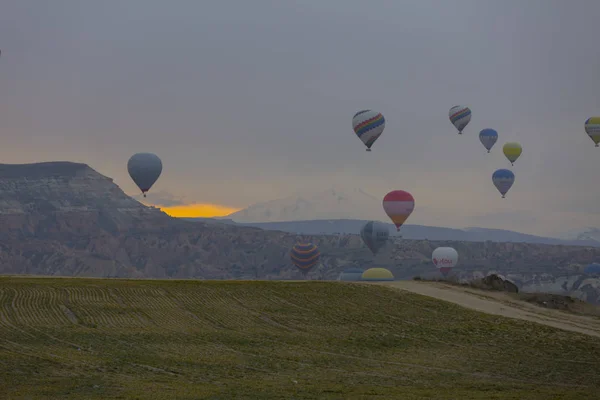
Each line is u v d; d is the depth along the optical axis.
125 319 66.50
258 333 62.69
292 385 42.66
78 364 47.44
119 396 37.50
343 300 75.88
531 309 76.56
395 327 66.00
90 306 70.88
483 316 70.50
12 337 57.25
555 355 57.19
